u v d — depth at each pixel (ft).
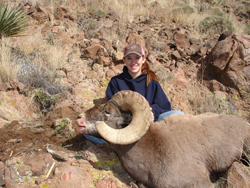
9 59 16.44
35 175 9.69
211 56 20.34
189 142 9.39
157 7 34.17
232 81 19.29
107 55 18.56
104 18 26.61
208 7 43.06
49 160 10.11
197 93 18.19
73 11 25.96
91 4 29.73
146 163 9.37
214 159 9.39
